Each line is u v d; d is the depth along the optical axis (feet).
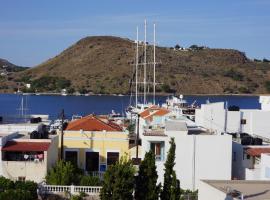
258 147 204.85
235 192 106.83
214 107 282.36
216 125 281.74
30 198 150.30
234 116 283.59
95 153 206.69
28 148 181.06
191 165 191.01
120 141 206.90
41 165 179.11
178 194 134.62
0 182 157.58
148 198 133.49
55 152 198.39
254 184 123.24
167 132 191.01
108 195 130.62
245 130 285.02
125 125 298.35
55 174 166.30
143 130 209.56
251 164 199.72
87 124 227.40
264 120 285.84
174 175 134.51
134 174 141.49
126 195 130.11
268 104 334.44
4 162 178.50
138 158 192.54
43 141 187.21
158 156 189.16
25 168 178.91
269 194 110.01
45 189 161.68
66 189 161.79
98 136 206.90
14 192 147.54
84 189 161.58
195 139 191.21
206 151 191.52
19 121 283.18
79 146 206.28
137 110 369.50
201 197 123.85
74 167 184.24
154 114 277.23
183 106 375.25
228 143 191.83
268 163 161.38
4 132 207.41
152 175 134.62
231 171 193.67
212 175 191.52
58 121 329.52
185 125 200.95
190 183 190.80
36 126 220.84
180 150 190.80
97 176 181.37
